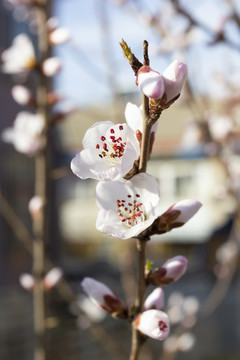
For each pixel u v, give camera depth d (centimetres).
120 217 177
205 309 776
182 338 538
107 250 1675
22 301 963
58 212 1234
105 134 179
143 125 167
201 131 506
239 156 566
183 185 2300
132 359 189
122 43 162
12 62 398
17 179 1097
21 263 1083
